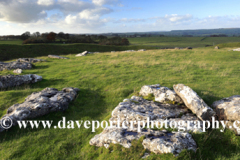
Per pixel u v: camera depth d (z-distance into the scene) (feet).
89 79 57.36
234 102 25.46
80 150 23.45
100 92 46.44
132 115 25.96
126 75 60.34
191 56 98.63
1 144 25.09
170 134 20.80
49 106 33.14
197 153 18.49
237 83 45.93
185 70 64.64
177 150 17.78
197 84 45.60
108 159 19.08
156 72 63.77
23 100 39.52
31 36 377.91
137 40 631.15
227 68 65.21
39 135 27.14
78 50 217.36
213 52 108.27
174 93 32.04
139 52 123.75
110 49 256.73
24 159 22.12
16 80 52.21
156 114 26.50
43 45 209.56
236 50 116.26
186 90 29.43
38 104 31.96
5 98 40.81
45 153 23.31
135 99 33.60
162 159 17.22
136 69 69.46
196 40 631.56
